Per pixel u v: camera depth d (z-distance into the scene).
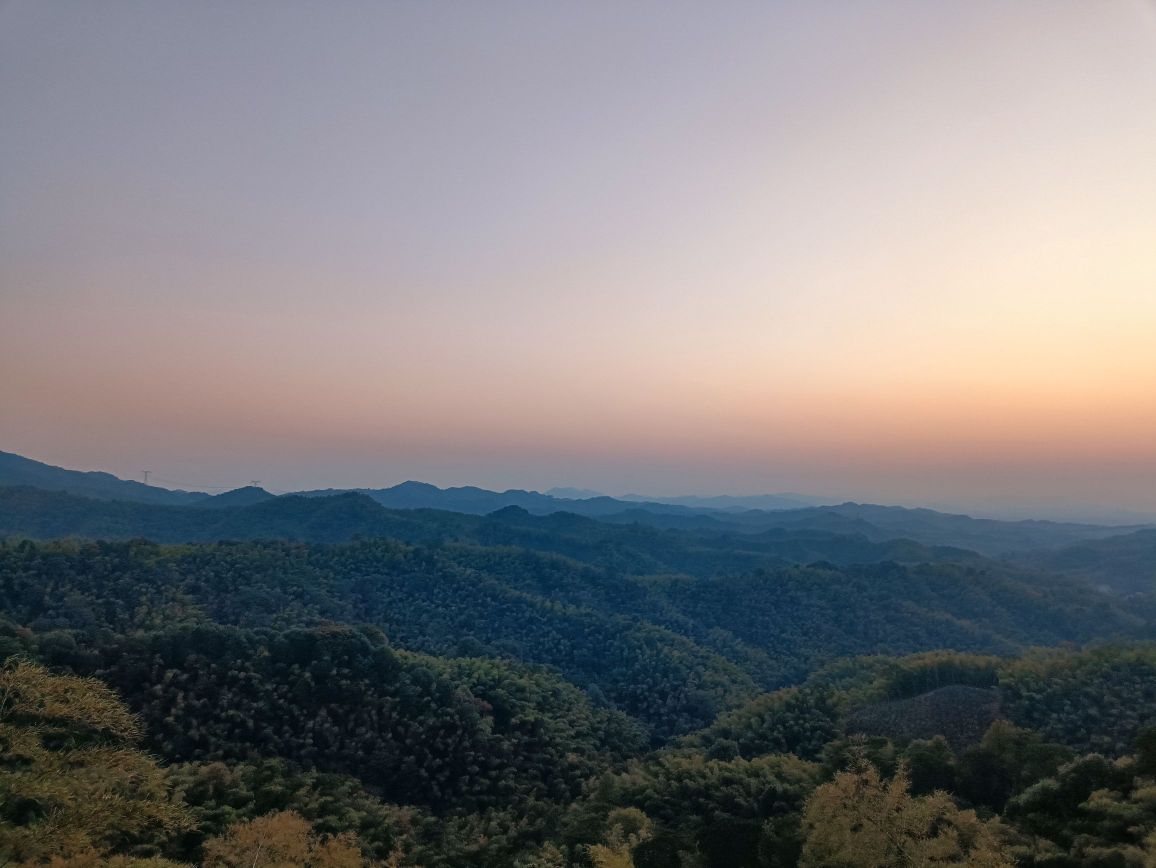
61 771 26.67
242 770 54.88
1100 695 71.12
